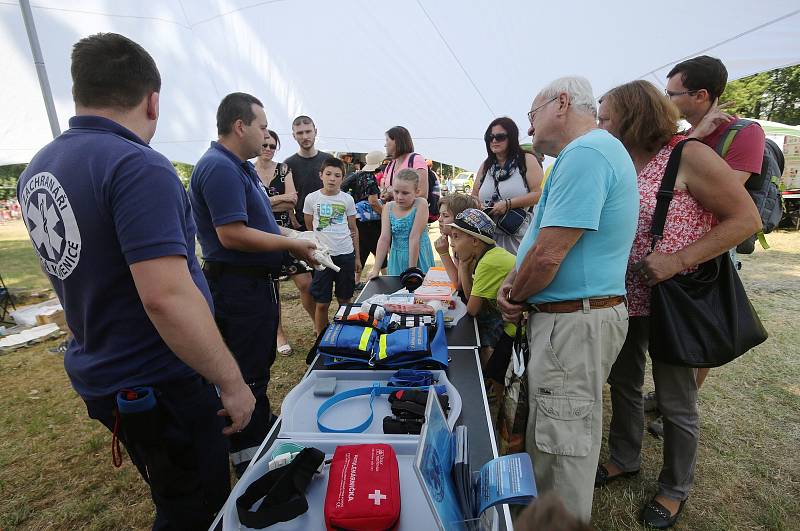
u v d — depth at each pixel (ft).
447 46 13.14
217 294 6.13
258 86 17.42
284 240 5.95
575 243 4.09
